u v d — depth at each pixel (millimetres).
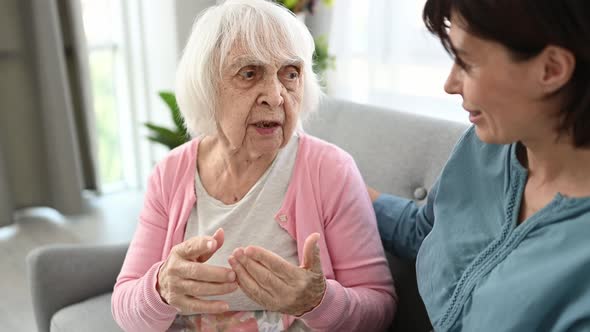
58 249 1236
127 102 3248
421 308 1085
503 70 566
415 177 1153
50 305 1229
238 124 920
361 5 2521
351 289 940
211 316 1008
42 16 2463
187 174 1062
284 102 921
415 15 2311
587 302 579
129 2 3020
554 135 618
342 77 2604
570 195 651
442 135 1124
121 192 3238
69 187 2740
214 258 1000
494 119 609
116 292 1031
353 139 1267
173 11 2729
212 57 908
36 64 2559
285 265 765
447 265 774
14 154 2721
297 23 949
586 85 551
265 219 1002
